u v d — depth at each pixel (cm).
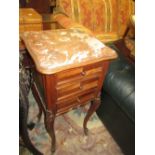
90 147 125
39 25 175
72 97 94
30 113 145
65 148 123
